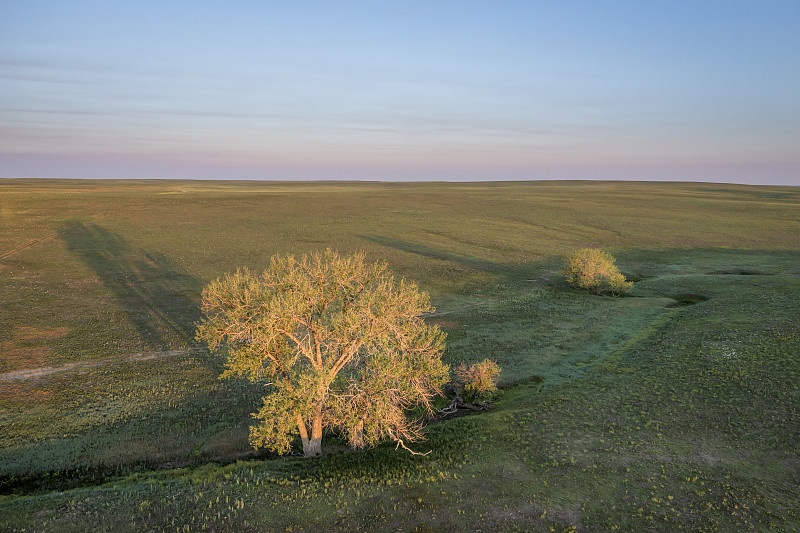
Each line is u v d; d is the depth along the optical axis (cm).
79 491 2131
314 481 2152
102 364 3662
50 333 4209
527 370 3688
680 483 2048
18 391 3188
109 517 1861
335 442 2783
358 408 2441
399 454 2448
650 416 2695
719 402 2766
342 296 2580
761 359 3275
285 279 2489
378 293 2505
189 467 2466
